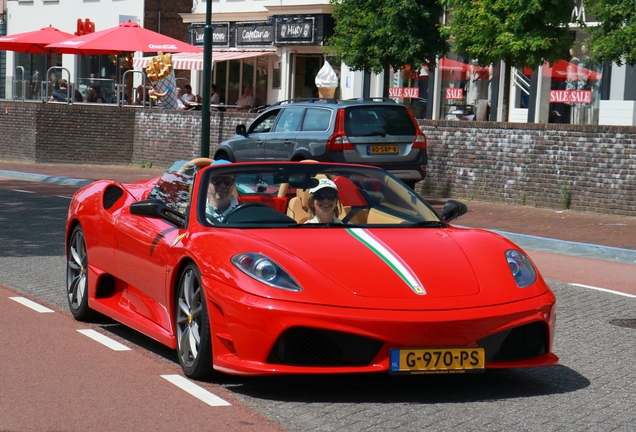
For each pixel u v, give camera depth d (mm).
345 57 24250
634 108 24219
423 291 5770
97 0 44438
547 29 19281
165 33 42406
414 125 18203
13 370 6469
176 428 5223
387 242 6301
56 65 43812
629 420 5520
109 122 31078
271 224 6691
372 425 5312
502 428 5297
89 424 5281
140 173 27766
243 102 36062
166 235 6863
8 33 49344
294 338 5691
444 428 5273
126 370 6531
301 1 34969
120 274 7574
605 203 18375
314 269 5844
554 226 16422
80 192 8570
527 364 5926
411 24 23234
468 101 28812
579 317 8883
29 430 5160
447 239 6500
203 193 6902
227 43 39000
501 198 20266
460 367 5668
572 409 5742
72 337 7582
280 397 5891
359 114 17781
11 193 21000
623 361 7125
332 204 6941
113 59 40750
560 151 19125
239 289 5777
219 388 6086
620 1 16047
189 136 28766
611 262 13219
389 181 7438
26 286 9852
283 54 36375
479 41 19906
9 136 31781
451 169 21281
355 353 5648
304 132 18109
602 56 16766
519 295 5941
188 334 6324
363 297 5664
